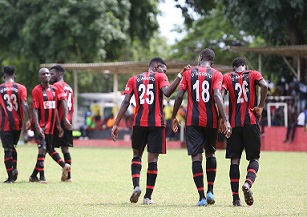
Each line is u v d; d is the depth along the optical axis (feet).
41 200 91.81
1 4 318.04
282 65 261.85
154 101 88.38
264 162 165.58
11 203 88.38
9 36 323.16
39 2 309.83
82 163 163.32
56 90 118.21
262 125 230.68
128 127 277.44
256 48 224.33
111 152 214.69
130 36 343.05
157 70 89.97
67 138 119.24
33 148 239.09
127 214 76.79
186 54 378.73
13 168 117.50
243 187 82.48
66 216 75.56
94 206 84.99
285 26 240.53
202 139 85.35
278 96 229.86
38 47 315.99
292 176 127.54
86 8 306.96
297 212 79.00
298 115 222.69
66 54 311.68
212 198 86.02
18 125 115.96
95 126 290.56
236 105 86.74
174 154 204.85
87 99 403.54
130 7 328.70
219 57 369.71
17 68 340.39
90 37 310.24
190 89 85.56
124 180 120.26
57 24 308.40
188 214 76.64
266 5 233.55
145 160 176.14
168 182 116.47
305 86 223.51
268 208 82.53
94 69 266.36
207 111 84.94
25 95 116.26
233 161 86.94
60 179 122.52
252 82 86.53
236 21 245.04
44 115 116.98
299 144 222.07
